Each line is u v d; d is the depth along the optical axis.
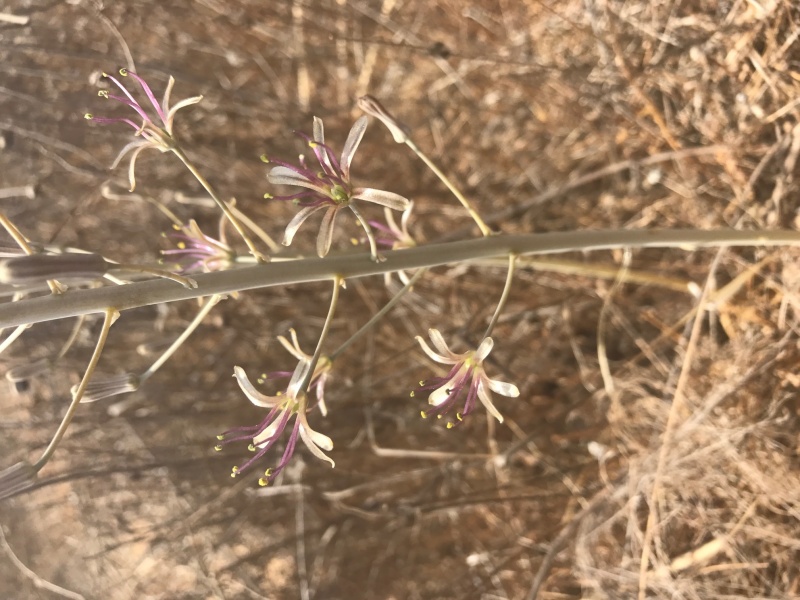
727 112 0.17
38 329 0.26
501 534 0.22
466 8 0.21
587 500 0.20
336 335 0.24
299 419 0.11
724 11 0.16
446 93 0.23
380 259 0.12
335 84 0.24
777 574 0.16
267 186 0.24
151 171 0.24
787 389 0.16
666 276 0.19
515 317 0.22
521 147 0.22
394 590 0.24
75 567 0.29
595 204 0.21
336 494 0.22
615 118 0.19
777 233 0.14
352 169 0.24
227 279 0.11
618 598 0.18
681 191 0.18
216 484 0.25
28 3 0.21
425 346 0.11
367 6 0.22
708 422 0.17
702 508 0.17
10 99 0.23
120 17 0.21
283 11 0.21
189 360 0.26
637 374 0.19
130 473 0.25
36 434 0.26
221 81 0.24
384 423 0.24
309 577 0.25
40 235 0.26
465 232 0.22
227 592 0.26
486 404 0.11
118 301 0.10
